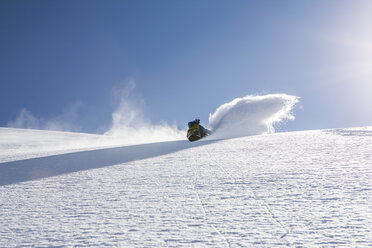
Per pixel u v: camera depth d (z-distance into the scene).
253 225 2.31
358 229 2.14
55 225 2.49
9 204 3.31
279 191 3.38
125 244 2.02
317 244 1.91
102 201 3.29
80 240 2.12
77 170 5.98
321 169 4.55
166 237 2.12
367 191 3.16
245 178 4.23
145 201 3.21
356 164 4.80
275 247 1.88
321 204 2.79
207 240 2.04
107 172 5.50
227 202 3.03
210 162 6.12
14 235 2.28
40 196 3.70
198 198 3.25
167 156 7.73
